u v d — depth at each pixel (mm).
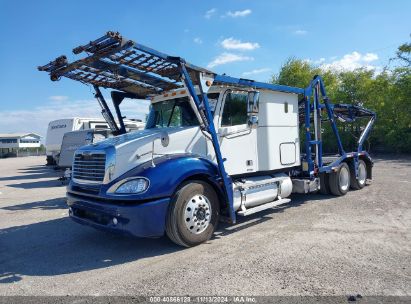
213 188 5957
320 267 4441
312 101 9055
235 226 6680
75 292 4090
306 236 5781
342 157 9758
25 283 4434
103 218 5324
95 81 6832
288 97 8180
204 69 5934
